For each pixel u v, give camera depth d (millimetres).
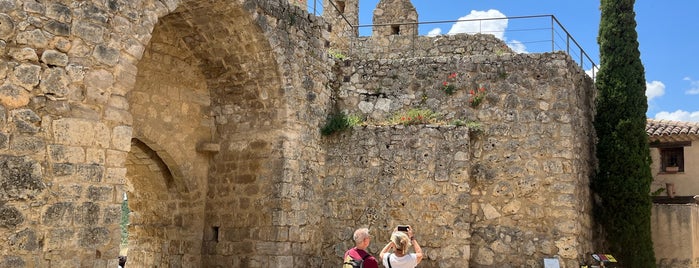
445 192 13766
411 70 15133
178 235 14141
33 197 8445
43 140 8633
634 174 15414
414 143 14109
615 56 16125
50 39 8805
